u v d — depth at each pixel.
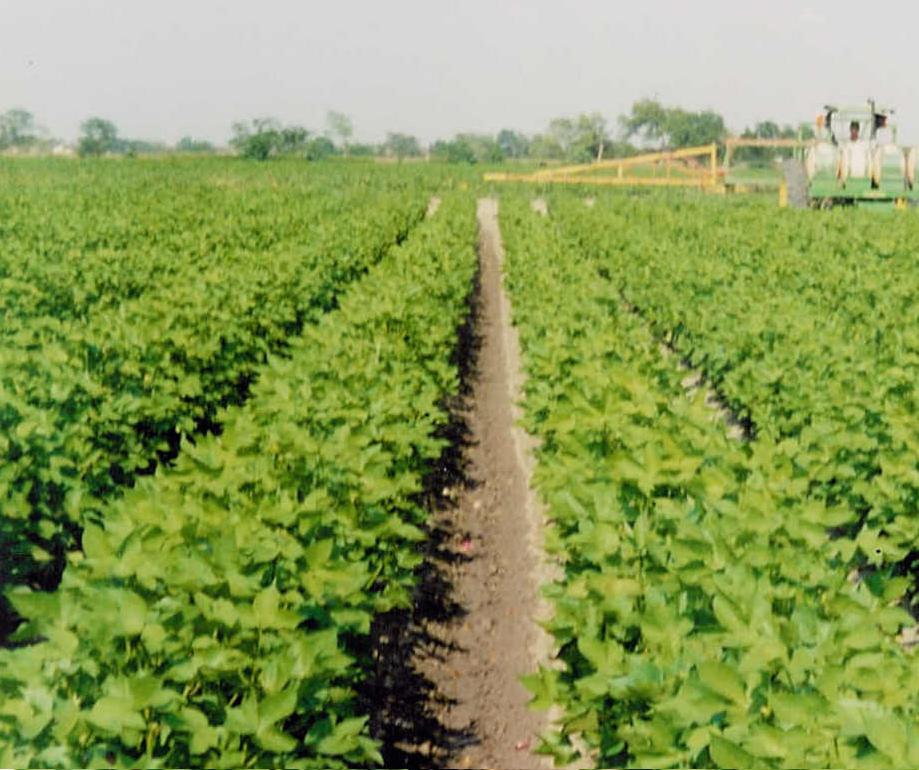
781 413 9.92
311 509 5.56
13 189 38.72
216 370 10.88
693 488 5.91
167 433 9.68
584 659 5.06
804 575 4.85
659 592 4.67
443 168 77.50
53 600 4.26
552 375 9.76
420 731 7.08
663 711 3.88
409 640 8.16
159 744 4.02
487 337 20.19
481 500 11.43
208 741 3.93
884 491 6.95
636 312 21.53
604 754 4.74
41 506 7.01
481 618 8.76
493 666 8.02
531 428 9.49
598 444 7.19
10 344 9.84
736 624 4.16
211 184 52.91
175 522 5.15
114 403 8.26
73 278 14.95
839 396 8.83
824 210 31.39
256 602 4.40
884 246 22.22
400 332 11.55
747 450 6.61
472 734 7.11
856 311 15.31
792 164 35.09
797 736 3.44
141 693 3.80
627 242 24.05
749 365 11.16
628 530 5.35
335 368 8.85
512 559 9.93
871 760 3.37
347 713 5.20
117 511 5.69
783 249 22.77
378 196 42.66
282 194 40.03
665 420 7.35
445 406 14.56
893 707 3.82
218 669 4.21
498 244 35.47
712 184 46.66
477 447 13.34
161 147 174.00
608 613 4.79
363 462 6.43
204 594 4.55
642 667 4.12
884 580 4.77
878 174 32.78
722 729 3.82
